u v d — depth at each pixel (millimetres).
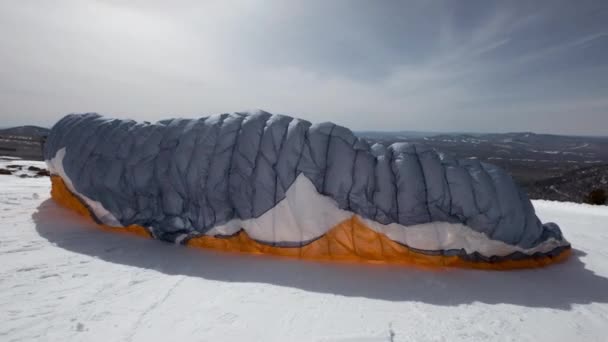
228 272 4047
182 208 5117
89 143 6047
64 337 2615
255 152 4836
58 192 6941
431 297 3580
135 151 5562
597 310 3424
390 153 4820
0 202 6906
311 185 4555
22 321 2816
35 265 4059
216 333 2744
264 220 4621
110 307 3111
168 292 3461
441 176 4512
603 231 7012
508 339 2861
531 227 4500
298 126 4910
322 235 4527
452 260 4371
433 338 2826
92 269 4020
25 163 14773
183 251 4738
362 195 4461
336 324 2969
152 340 2615
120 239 5164
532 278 4180
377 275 4070
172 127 5605
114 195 5551
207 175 4957
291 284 3764
